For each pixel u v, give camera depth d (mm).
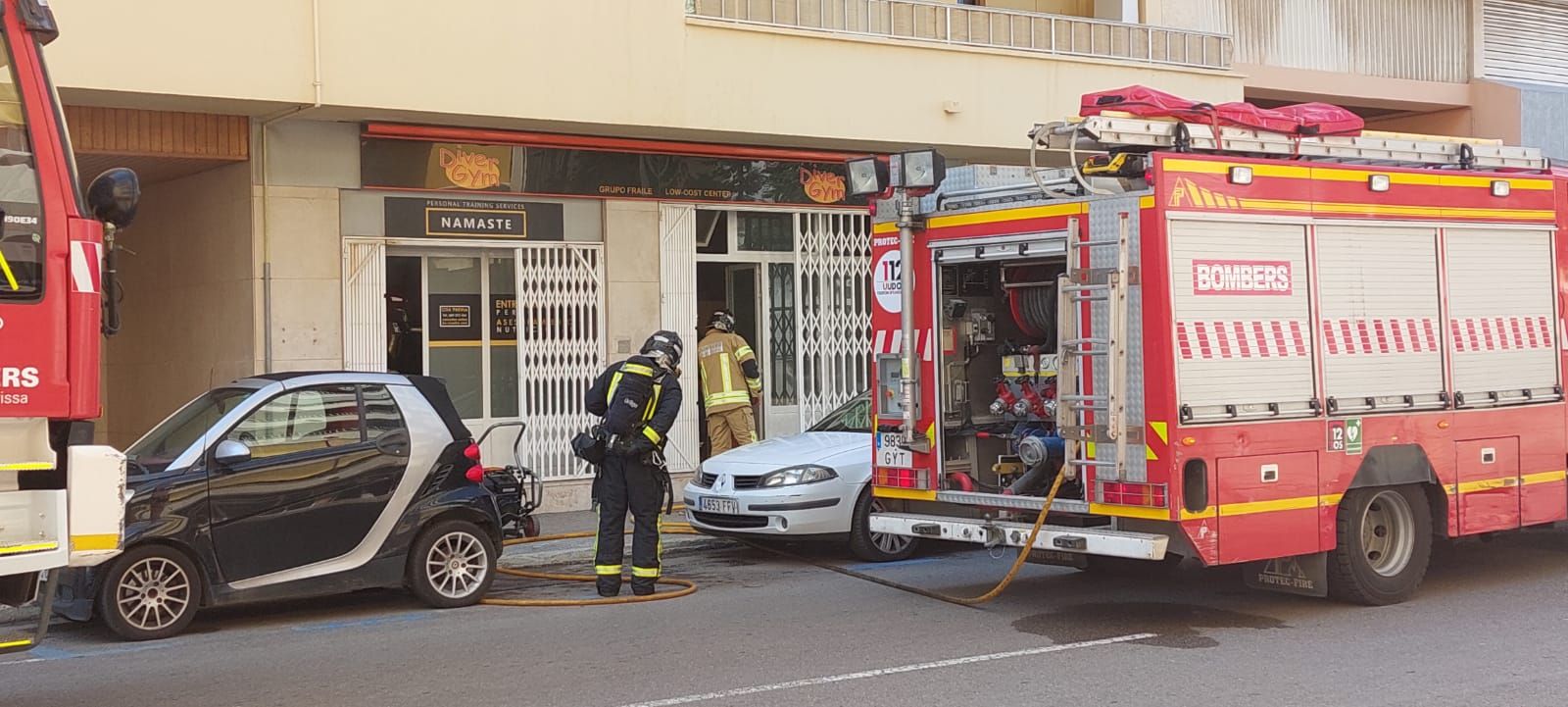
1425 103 20031
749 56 14008
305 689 7105
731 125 13922
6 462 5199
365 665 7641
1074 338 8047
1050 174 8352
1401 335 8711
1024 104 15727
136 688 7207
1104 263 7883
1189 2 17578
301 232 12758
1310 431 8211
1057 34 15992
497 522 9656
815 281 15852
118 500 5492
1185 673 7133
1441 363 8906
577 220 14234
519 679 7234
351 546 8961
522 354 14031
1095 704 6535
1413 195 8820
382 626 8805
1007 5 16969
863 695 6746
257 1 11562
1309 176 8305
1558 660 7371
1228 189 7914
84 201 5555
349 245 13031
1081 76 16141
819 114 14430
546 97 12898
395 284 13508
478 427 13906
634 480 9633
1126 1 17141
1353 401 8422
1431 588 9516
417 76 12273
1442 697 6609
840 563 11125
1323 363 8289
